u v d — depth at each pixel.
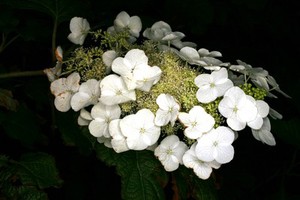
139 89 0.51
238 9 0.91
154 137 0.52
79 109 0.53
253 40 0.96
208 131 0.52
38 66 0.74
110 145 0.54
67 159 0.70
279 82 0.93
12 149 0.64
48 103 0.62
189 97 0.52
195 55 0.52
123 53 0.56
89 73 0.54
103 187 0.73
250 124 0.53
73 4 0.66
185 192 0.56
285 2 0.99
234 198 0.81
